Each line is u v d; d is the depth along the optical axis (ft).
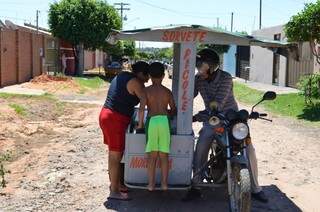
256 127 45.65
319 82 63.46
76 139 36.88
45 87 83.10
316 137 39.93
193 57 20.99
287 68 103.76
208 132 21.08
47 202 21.44
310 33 55.47
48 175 25.84
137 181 21.29
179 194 22.97
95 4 134.31
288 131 43.24
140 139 21.01
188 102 21.12
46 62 123.03
